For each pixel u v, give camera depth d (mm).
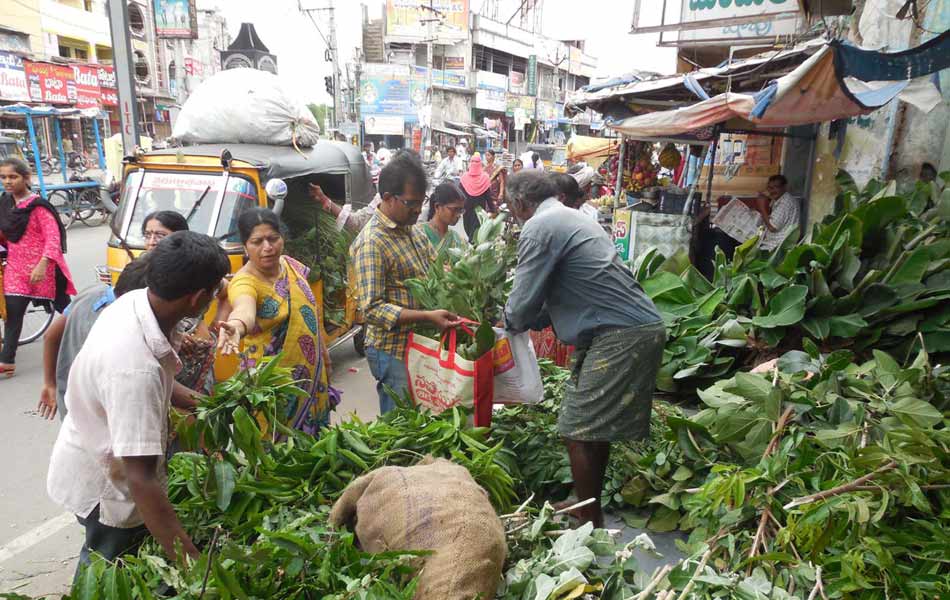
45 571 3270
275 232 3066
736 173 9672
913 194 5297
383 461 2576
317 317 3406
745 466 2928
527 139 49594
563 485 3289
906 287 3943
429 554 1793
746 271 4590
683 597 1960
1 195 5809
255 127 5832
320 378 3393
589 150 15680
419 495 1980
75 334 2594
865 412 2703
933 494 2377
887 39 6547
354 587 1711
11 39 24562
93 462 1957
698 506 2746
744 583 2064
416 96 39188
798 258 4168
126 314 1832
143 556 1933
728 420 2904
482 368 2963
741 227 7383
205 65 40250
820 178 7855
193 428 2324
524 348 3176
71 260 10820
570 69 55594
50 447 4590
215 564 1643
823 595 2035
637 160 9180
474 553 1811
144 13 29875
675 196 8211
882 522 2309
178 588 1776
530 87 48625
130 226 5312
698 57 9953
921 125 6336
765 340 4059
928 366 3037
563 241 2891
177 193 5301
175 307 1853
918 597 2012
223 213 5113
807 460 2564
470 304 3115
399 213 3262
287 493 2314
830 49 4023
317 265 5969
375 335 3383
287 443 2594
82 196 15031
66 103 25047
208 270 1835
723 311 4410
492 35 44469
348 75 39438
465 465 2520
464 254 3211
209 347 2680
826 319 3994
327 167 6168
